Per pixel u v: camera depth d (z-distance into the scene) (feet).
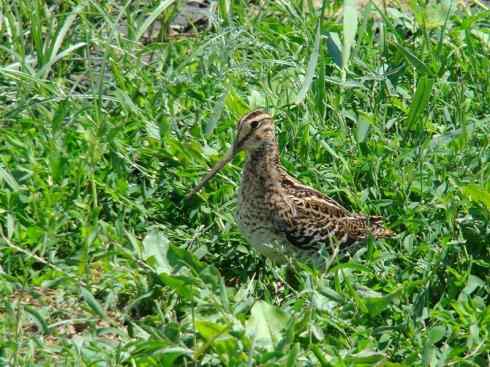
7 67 44.88
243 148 38.11
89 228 36.14
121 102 42.34
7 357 31.60
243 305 33.12
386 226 40.11
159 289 35.12
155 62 47.34
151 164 41.37
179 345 31.76
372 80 47.21
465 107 45.55
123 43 47.44
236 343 30.86
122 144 41.06
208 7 55.62
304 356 31.24
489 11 48.98
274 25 50.42
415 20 51.21
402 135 44.21
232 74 45.96
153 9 50.90
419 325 34.19
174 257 35.32
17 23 47.09
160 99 44.09
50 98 43.04
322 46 46.98
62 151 40.19
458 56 48.91
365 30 49.16
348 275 35.17
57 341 33.88
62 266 36.35
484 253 37.73
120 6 51.13
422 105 42.75
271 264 38.58
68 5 50.21
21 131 41.70
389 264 37.81
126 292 35.76
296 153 42.93
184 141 42.32
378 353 31.58
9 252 36.76
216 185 41.06
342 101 45.70
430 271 36.45
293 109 44.24
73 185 39.52
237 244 39.32
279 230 38.06
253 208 37.93
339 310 33.99
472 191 37.27
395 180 41.29
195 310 33.04
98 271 37.47
